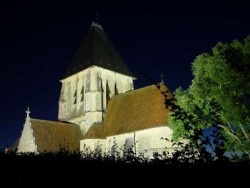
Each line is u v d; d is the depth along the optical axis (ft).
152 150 126.52
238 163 19.74
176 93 96.27
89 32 194.49
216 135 21.22
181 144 23.31
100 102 164.55
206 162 19.89
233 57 84.28
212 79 84.53
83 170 27.50
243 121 74.23
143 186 23.13
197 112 48.16
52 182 26.91
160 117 131.85
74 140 157.69
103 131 153.17
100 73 173.99
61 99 188.14
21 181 26.66
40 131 148.15
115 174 25.64
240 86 81.41
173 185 20.81
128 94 162.50
